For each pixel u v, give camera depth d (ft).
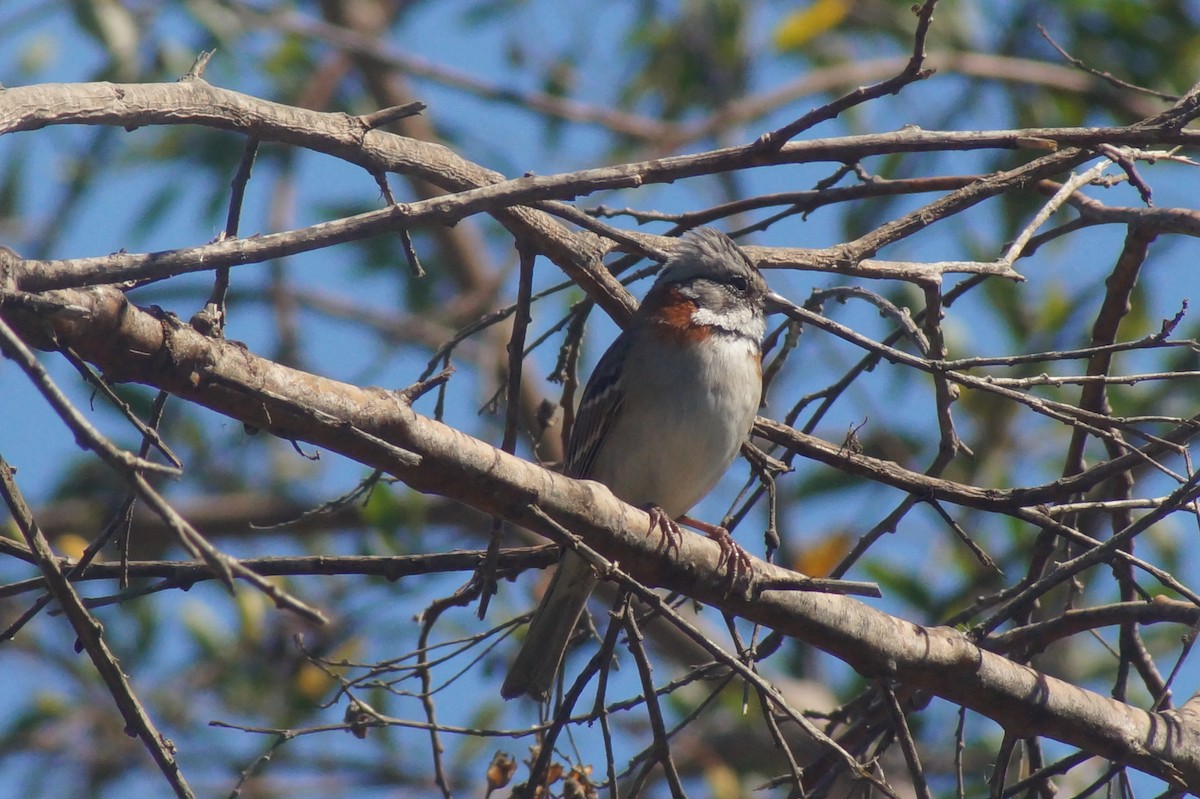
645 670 24.16
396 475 22.88
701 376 33.86
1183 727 27.68
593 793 27.14
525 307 27.63
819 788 28.86
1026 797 28.37
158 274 20.26
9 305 18.42
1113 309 31.07
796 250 31.60
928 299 28.94
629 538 24.98
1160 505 25.55
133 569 26.66
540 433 33.42
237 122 24.07
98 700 50.72
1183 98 27.99
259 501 60.03
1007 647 28.09
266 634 48.06
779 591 25.82
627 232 31.32
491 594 26.12
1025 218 48.75
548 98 59.26
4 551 24.53
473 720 49.80
